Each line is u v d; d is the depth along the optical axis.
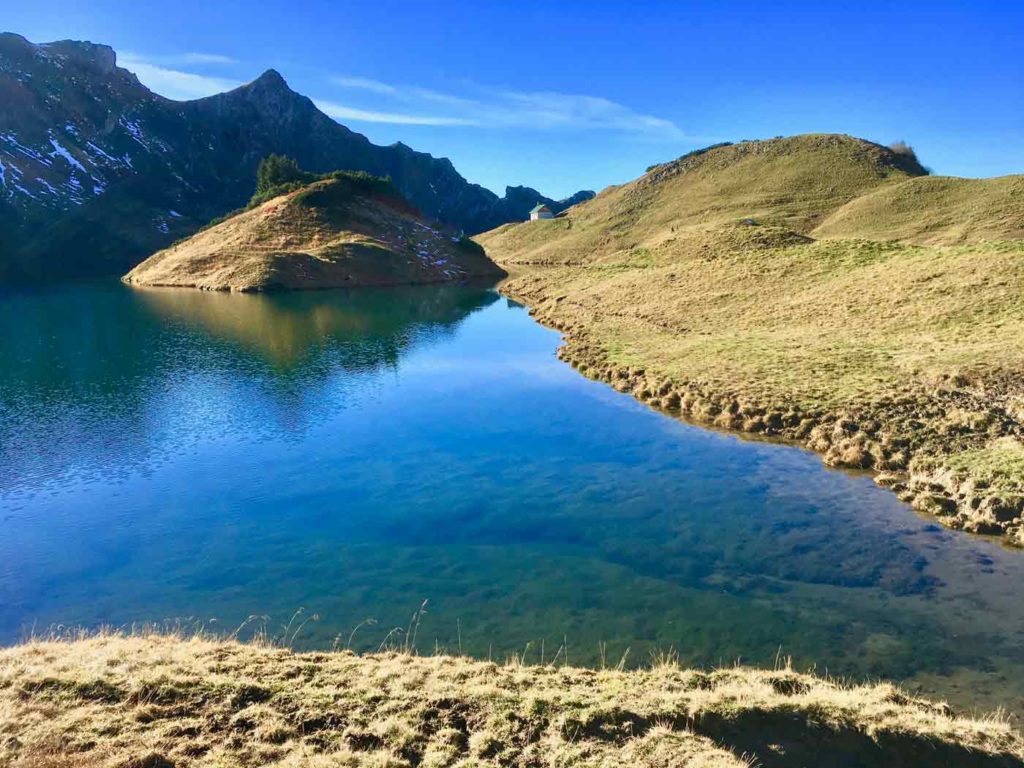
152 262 135.75
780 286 60.75
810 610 16.48
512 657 14.59
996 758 10.57
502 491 25.39
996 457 24.39
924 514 22.44
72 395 41.03
